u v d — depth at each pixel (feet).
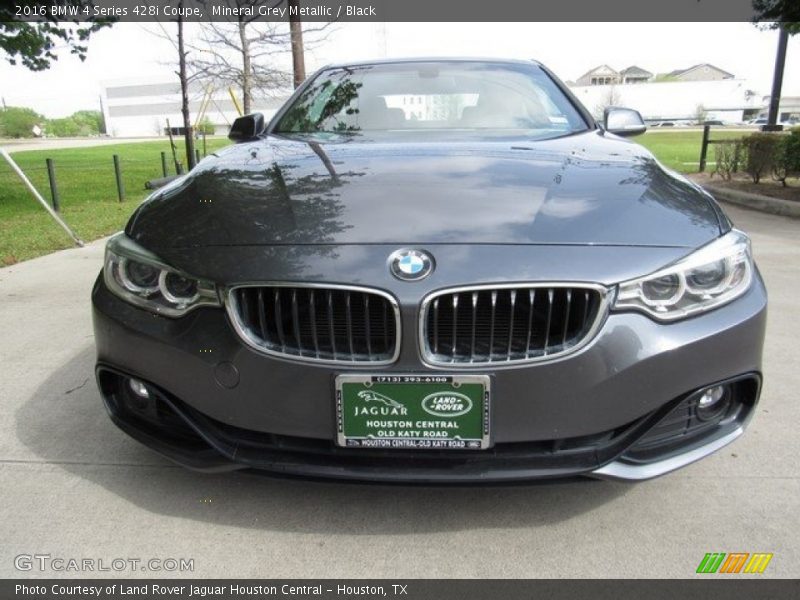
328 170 8.37
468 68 12.26
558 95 11.76
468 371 6.39
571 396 6.48
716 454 8.80
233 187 8.05
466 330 6.48
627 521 7.47
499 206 7.21
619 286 6.48
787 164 32.96
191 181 8.56
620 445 6.77
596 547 7.06
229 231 7.11
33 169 58.65
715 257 6.86
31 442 9.28
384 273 6.44
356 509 7.72
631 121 11.45
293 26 39.34
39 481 8.32
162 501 7.90
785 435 9.27
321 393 6.57
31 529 7.41
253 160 9.15
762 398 10.37
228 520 7.55
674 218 7.16
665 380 6.63
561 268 6.45
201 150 71.00
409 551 7.03
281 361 6.58
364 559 6.91
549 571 6.72
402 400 6.50
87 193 42.32
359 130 10.68
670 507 7.71
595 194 7.52
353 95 11.66
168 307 7.00
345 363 6.49
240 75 39.11
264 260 6.68
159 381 7.04
